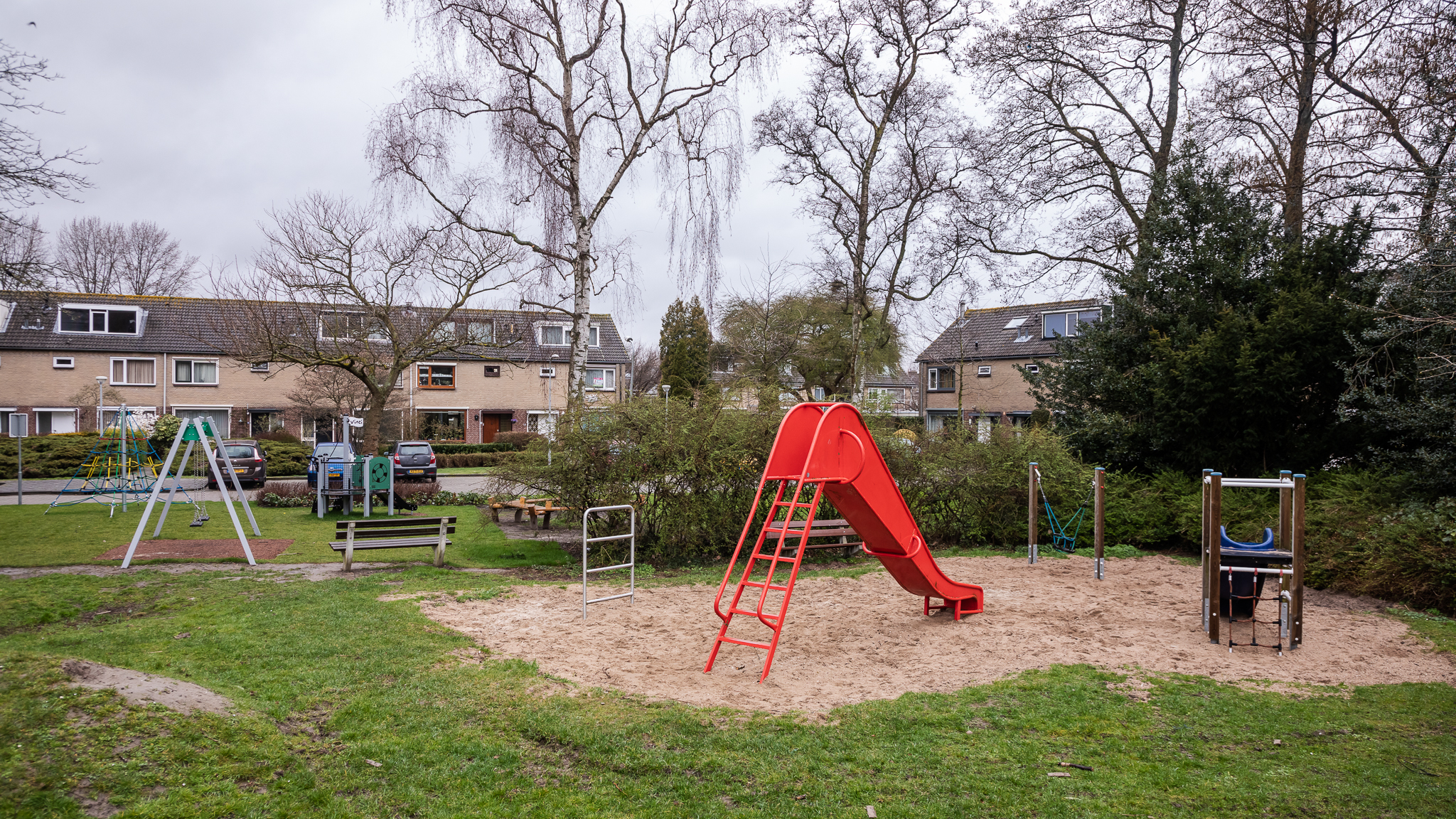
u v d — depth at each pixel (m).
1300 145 16.42
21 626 7.37
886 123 23.77
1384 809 3.97
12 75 11.33
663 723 5.02
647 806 3.92
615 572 10.93
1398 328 10.56
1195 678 6.15
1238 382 12.46
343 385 33.84
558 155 18.20
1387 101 15.45
